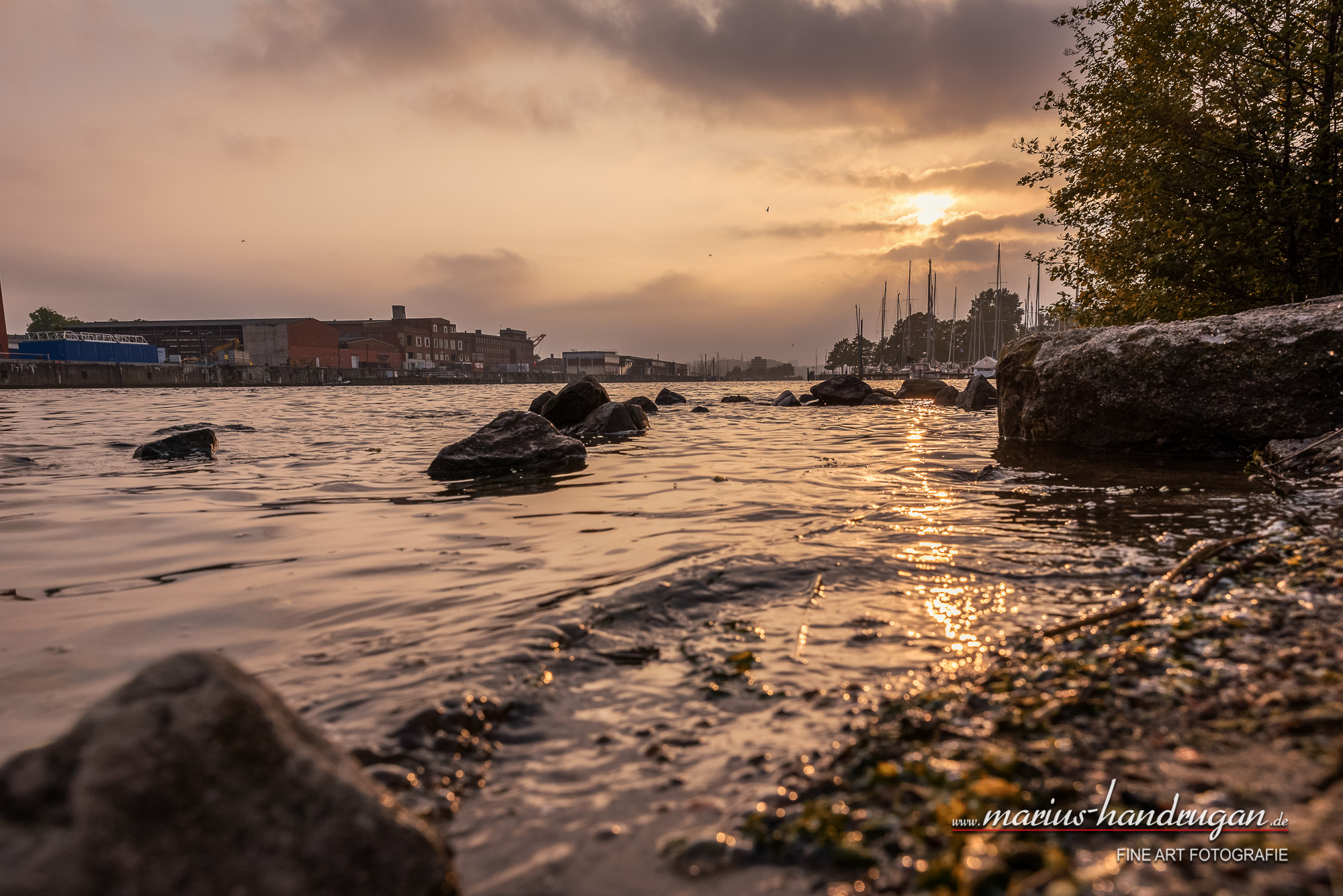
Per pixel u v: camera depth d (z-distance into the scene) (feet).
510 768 7.72
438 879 5.33
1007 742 7.59
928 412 81.51
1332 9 43.80
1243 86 46.85
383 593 13.82
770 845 6.17
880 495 24.26
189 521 21.25
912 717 8.24
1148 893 5.14
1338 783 6.22
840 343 540.52
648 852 6.22
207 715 5.19
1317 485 21.54
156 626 12.08
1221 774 6.66
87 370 193.57
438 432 56.90
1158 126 49.03
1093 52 53.26
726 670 9.99
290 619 12.37
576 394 60.18
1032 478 26.55
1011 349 42.37
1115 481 25.46
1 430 55.83
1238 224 46.16
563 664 10.25
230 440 48.88
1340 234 45.50
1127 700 8.27
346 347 347.36
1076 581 13.58
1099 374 34.47
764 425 63.41
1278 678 8.45
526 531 19.60
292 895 4.76
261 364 298.56
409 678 9.67
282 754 5.25
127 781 4.80
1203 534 16.63
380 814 5.28
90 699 9.32
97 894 4.44
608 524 20.49
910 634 11.15
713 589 13.56
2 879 4.35
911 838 6.09
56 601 13.52
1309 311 29.89
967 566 14.69
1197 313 50.49
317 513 22.61
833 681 9.54
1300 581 11.98
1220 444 31.35
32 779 4.81
